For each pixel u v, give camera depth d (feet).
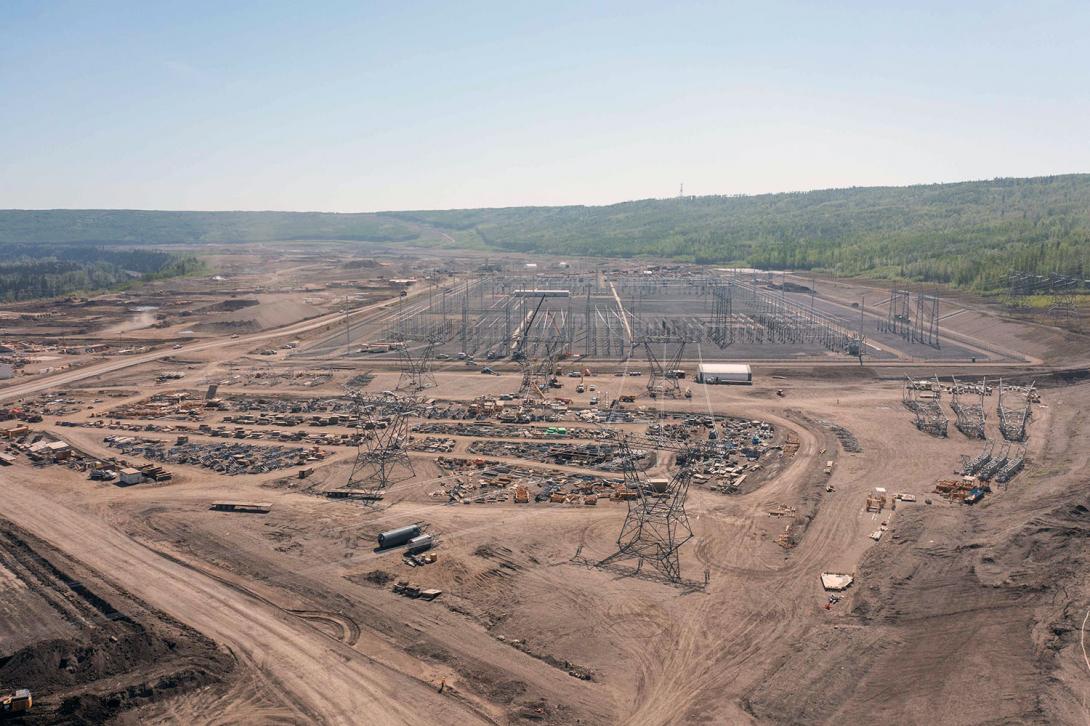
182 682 230.68
